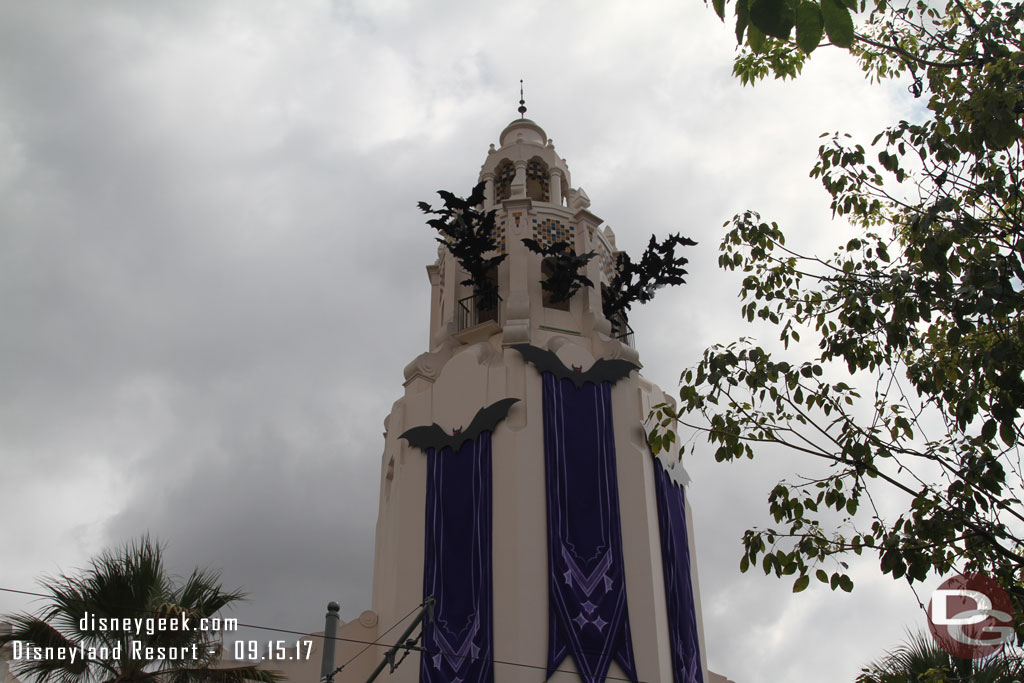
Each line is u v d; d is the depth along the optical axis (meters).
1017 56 14.00
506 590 28.38
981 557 13.43
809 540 14.05
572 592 28.36
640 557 29.38
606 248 37.62
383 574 31.69
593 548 29.19
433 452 31.80
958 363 14.20
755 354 15.12
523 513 29.31
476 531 29.70
